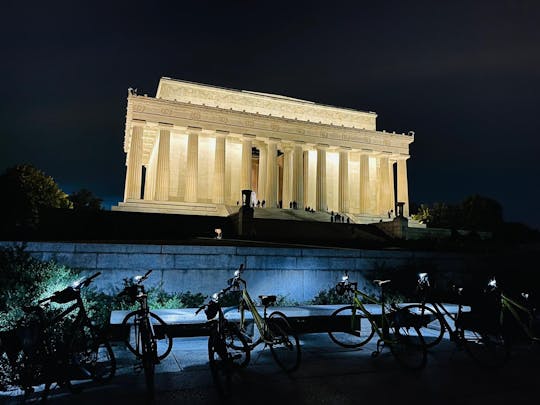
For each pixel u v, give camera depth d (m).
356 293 10.18
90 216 40.00
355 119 82.62
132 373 7.70
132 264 12.30
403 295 14.40
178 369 7.95
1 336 6.68
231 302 12.70
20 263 10.53
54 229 38.38
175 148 70.31
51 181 61.41
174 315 9.57
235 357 7.38
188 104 66.25
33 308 6.98
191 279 12.84
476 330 9.50
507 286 16.64
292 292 13.87
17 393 6.76
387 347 9.80
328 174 79.88
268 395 6.61
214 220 43.62
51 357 6.68
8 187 55.22
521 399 6.61
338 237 42.66
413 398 6.56
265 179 74.12
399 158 80.31
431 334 11.32
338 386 7.07
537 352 9.69
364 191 75.88
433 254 16.61
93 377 7.11
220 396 6.52
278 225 43.62
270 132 70.94
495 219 75.94
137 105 63.78
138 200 58.91
